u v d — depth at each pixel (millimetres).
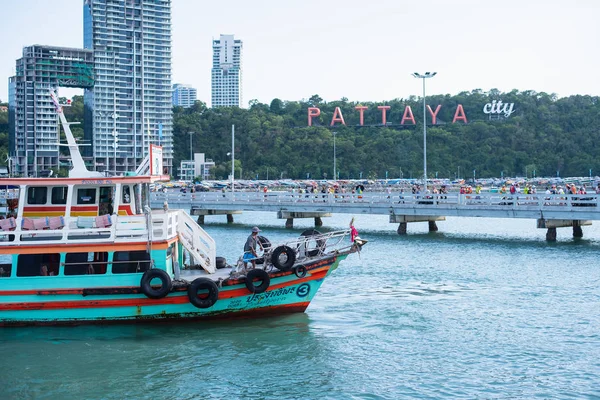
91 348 26391
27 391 22625
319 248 30297
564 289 37219
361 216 89312
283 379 23453
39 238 27797
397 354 25969
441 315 31641
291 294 29281
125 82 179625
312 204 71938
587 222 61875
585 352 26016
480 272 42906
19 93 151750
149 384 23094
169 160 194375
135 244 27297
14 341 27016
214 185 171625
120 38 178125
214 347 26531
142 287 26922
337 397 21906
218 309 28375
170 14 186250
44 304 27172
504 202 60625
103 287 27125
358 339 27781
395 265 45969
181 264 31062
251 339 27500
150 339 27422
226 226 76500
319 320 30469
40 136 152000
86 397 22156
